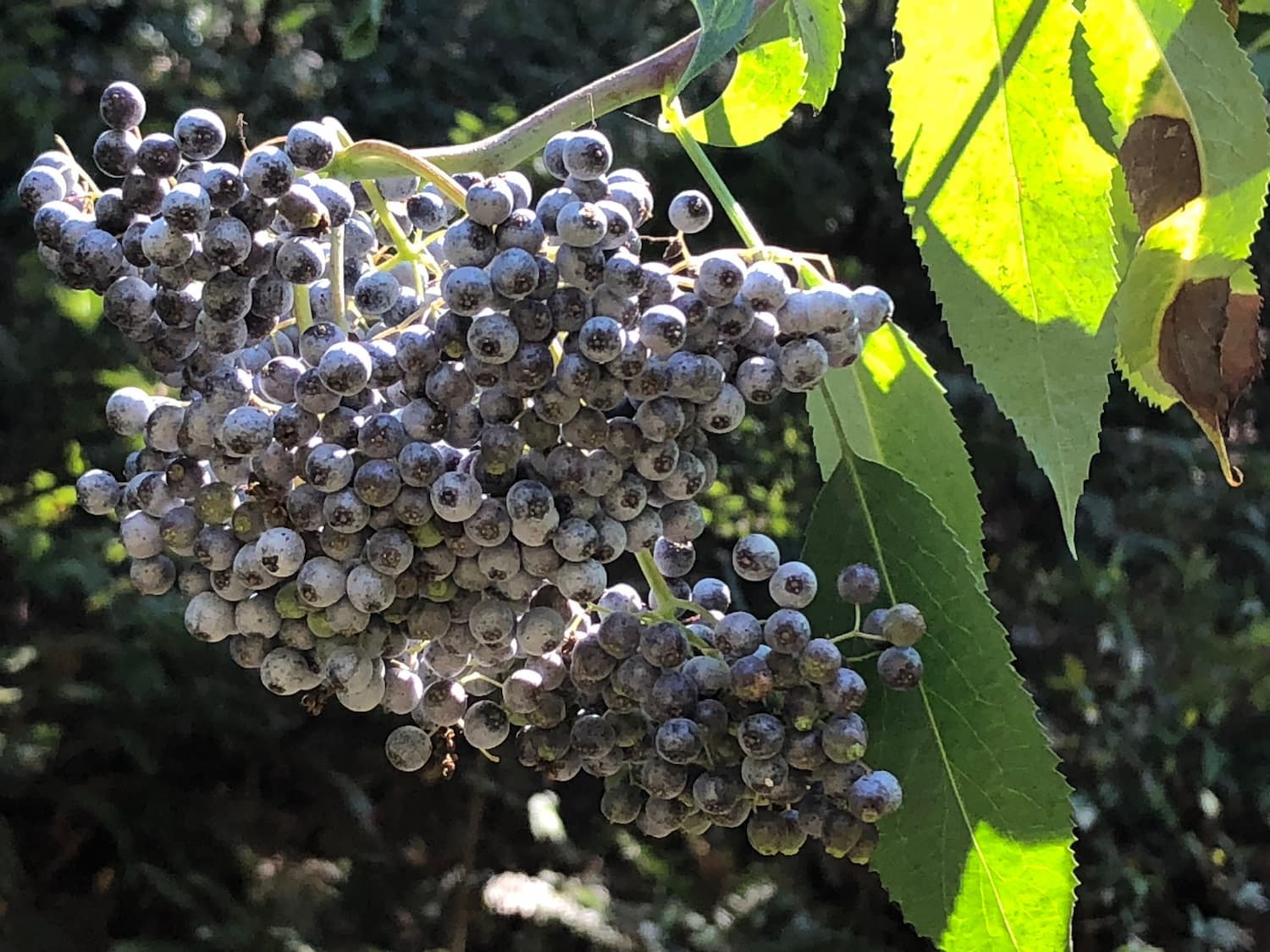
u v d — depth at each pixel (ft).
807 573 0.52
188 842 2.15
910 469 0.64
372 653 0.52
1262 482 2.73
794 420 2.32
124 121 0.49
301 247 0.48
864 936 2.26
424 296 0.55
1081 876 2.31
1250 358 0.59
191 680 2.06
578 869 2.32
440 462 0.47
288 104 2.40
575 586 0.49
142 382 1.80
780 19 0.57
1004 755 0.56
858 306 0.50
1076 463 0.50
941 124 0.51
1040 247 0.50
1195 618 2.55
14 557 1.83
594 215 0.46
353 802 2.21
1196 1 0.52
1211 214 0.56
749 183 2.54
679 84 0.44
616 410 0.50
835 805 0.54
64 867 2.11
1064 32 0.49
